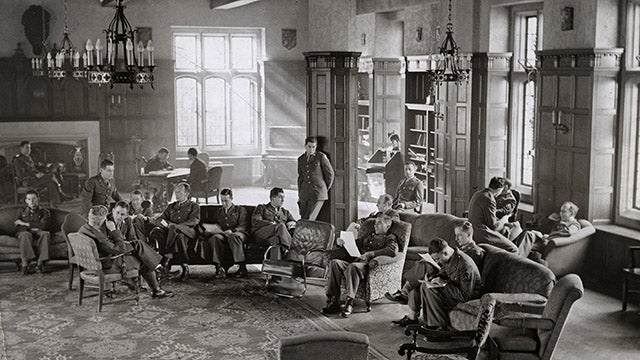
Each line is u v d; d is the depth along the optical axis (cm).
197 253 1073
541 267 747
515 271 768
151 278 983
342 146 1272
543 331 677
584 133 1062
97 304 957
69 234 945
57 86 1759
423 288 804
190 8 1872
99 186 1207
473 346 641
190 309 938
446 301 787
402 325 865
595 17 1034
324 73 1255
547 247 1014
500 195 1040
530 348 676
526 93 1311
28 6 1723
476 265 810
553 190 1139
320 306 952
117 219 989
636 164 1049
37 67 1644
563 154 1112
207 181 1594
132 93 1838
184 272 1079
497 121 1331
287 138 1967
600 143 1054
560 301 668
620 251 1007
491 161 1338
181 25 1869
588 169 1056
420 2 1484
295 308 944
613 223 1070
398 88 1703
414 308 840
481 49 1317
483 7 1306
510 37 1322
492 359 673
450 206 1391
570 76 1085
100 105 1809
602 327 862
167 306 951
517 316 676
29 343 812
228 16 1911
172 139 1889
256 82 1997
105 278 925
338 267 917
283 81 1977
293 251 1020
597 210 1068
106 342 816
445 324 787
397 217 1002
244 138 2009
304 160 1257
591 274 1060
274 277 1053
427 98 1543
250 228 1093
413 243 1016
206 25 1892
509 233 1032
